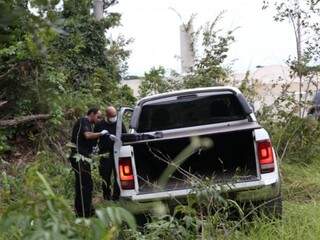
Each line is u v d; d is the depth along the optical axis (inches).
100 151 438.3
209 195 261.1
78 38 519.8
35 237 75.6
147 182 326.3
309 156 583.2
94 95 716.0
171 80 684.1
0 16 79.4
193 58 696.4
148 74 682.8
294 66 621.0
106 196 439.2
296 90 628.1
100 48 800.9
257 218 301.4
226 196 295.7
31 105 560.7
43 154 456.1
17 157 539.8
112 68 845.8
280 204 319.0
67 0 99.3
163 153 359.3
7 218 82.9
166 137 332.5
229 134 344.8
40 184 94.0
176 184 326.6
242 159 364.2
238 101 374.6
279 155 584.1
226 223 271.0
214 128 347.9
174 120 392.2
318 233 290.5
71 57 712.4
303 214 325.7
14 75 532.4
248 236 284.8
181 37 705.0
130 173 326.0
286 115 595.8
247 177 321.7
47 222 78.8
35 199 86.5
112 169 437.1
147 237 239.8
